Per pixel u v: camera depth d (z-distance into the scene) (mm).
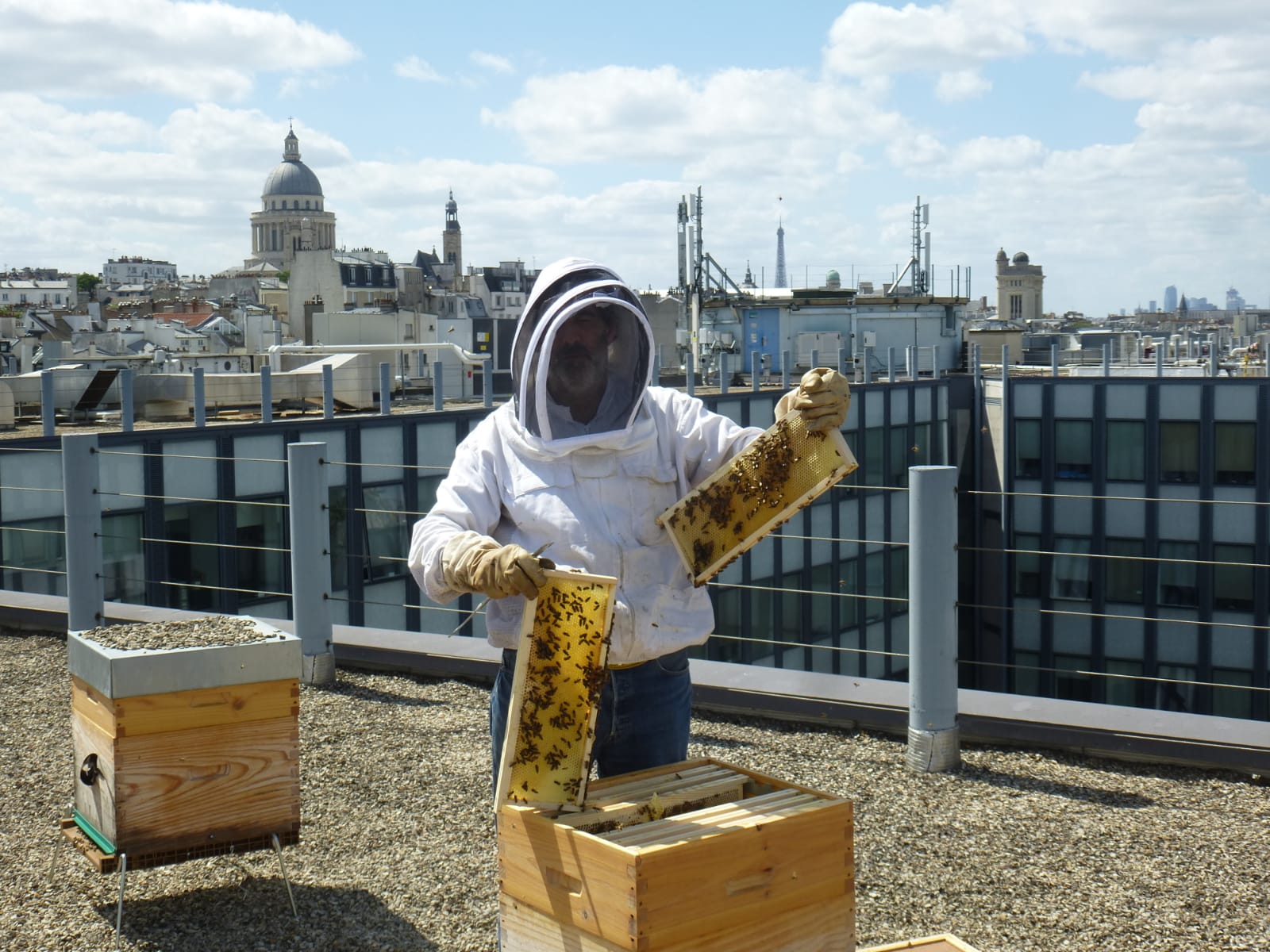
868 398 38656
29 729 6840
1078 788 5523
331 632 7770
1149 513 39781
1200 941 4023
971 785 5590
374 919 4312
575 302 3191
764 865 2822
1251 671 39156
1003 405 40875
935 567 5699
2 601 9977
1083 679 41344
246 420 26344
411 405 32031
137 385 27062
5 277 183375
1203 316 180875
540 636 2949
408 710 7086
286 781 4508
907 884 4496
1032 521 41281
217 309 120500
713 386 41969
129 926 4309
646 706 3441
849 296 56812
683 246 56812
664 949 2660
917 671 5797
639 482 3404
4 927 4312
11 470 20594
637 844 2689
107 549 21516
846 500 38000
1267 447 38188
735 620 34469
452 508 3301
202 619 4980
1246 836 4906
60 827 4797
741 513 3234
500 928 3074
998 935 4074
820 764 5922
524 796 2992
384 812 5418
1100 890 4422
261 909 4430
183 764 4312
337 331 69938
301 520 7594
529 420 3334
